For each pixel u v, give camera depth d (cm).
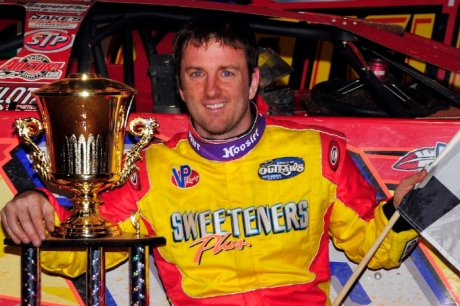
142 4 348
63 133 263
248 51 260
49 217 256
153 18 345
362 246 269
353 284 287
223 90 257
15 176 288
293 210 264
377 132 283
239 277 264
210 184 266
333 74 533
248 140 266
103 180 266
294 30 342
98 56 337
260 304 262
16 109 292
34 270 256
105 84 262
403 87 359
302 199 265
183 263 265
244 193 265
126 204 268
